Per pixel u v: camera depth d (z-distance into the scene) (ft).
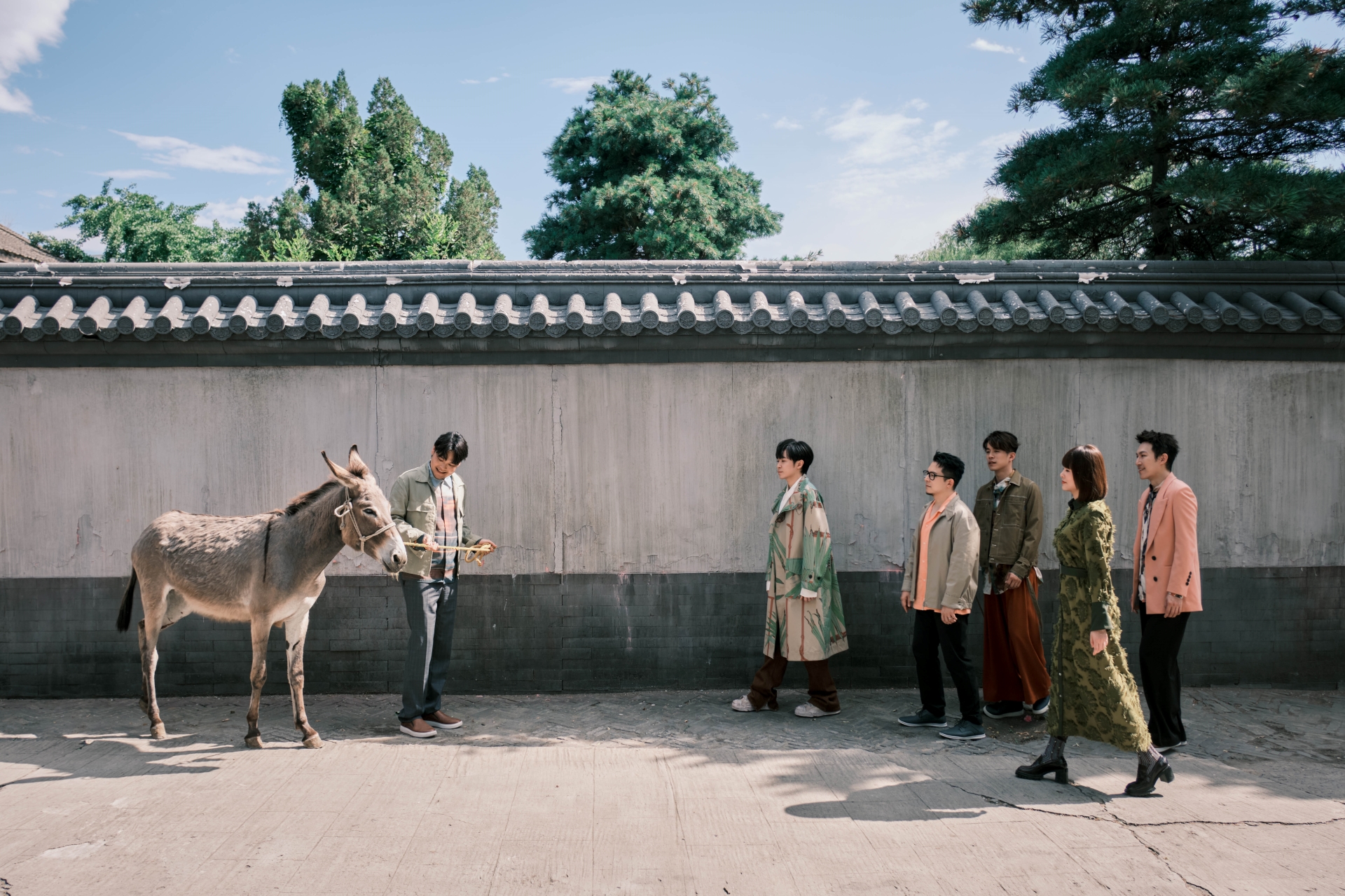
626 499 20.03
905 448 20.22
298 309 19.29
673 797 13.94
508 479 19.94
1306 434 20.25
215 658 19.63
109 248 118.83
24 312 18.28
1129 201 25.86
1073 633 14.16
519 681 19.85
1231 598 20.15
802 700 19.53
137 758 15.67
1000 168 26.09
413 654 16.89
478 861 11.68
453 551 17.69
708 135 87.51
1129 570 20.31
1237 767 15.29
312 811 13.26
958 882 11.14
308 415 19.72
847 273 20.21
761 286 20.10
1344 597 20.25
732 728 17.51
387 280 19.69
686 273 20.04
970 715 16.85
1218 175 21.15
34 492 19.44
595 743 16.61
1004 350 19.88
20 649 19.45
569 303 19.29
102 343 18.63
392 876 11.24
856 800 13.80
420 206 88.22
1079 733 14.24
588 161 88.58
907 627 20.25
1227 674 20.20
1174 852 11.95
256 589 16.30
